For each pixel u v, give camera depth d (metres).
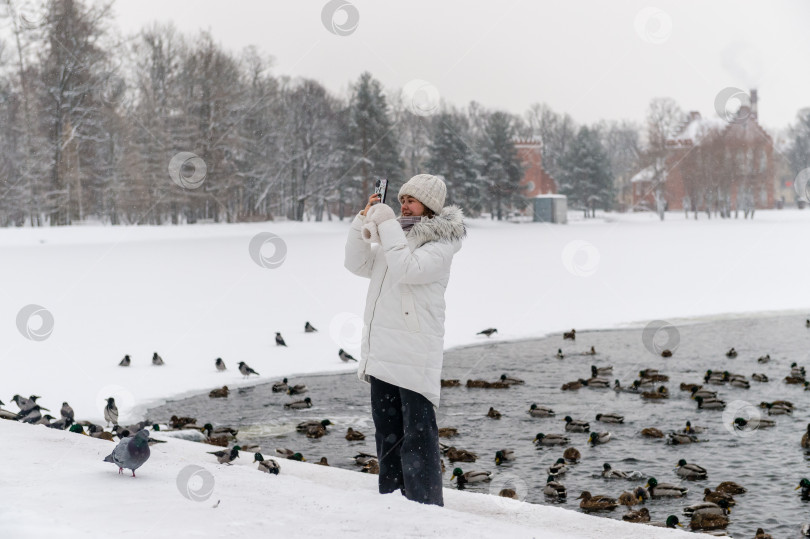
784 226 88.19
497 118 103.94
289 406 16.92
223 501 4.82
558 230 86.56
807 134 132.25
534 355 22.97
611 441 14.61
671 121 127.69
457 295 34.41
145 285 36.50
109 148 86.12
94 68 78.25
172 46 81.50
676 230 83.44
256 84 88.50
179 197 80.50
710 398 17.06
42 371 19.48
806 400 17.41
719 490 11.69
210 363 21.16
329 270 42.34
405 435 5.27
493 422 15.98
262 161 89.75
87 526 4.03
